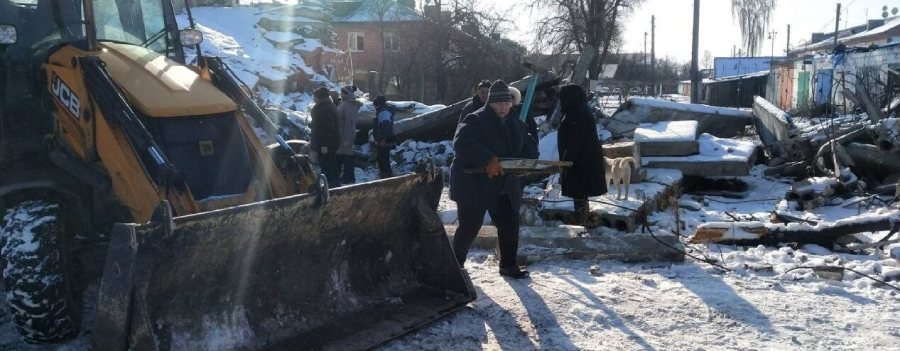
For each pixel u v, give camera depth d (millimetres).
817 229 6957
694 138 11172
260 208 4102
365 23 49219
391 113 12430
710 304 5246
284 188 4973
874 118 12711
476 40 40125
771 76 43188
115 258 3660
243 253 4246
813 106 22547
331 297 4789
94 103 4555
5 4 5203
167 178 4188
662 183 9703
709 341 4609
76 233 4781
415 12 43250
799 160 12000
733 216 8883
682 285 5691
